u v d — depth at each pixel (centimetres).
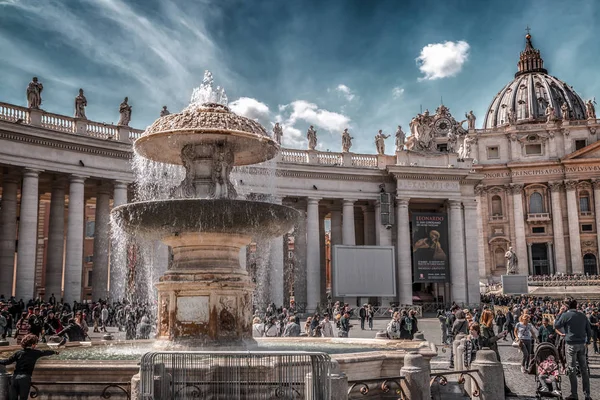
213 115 1315
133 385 825
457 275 4856
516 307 3341
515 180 9488
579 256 9038
